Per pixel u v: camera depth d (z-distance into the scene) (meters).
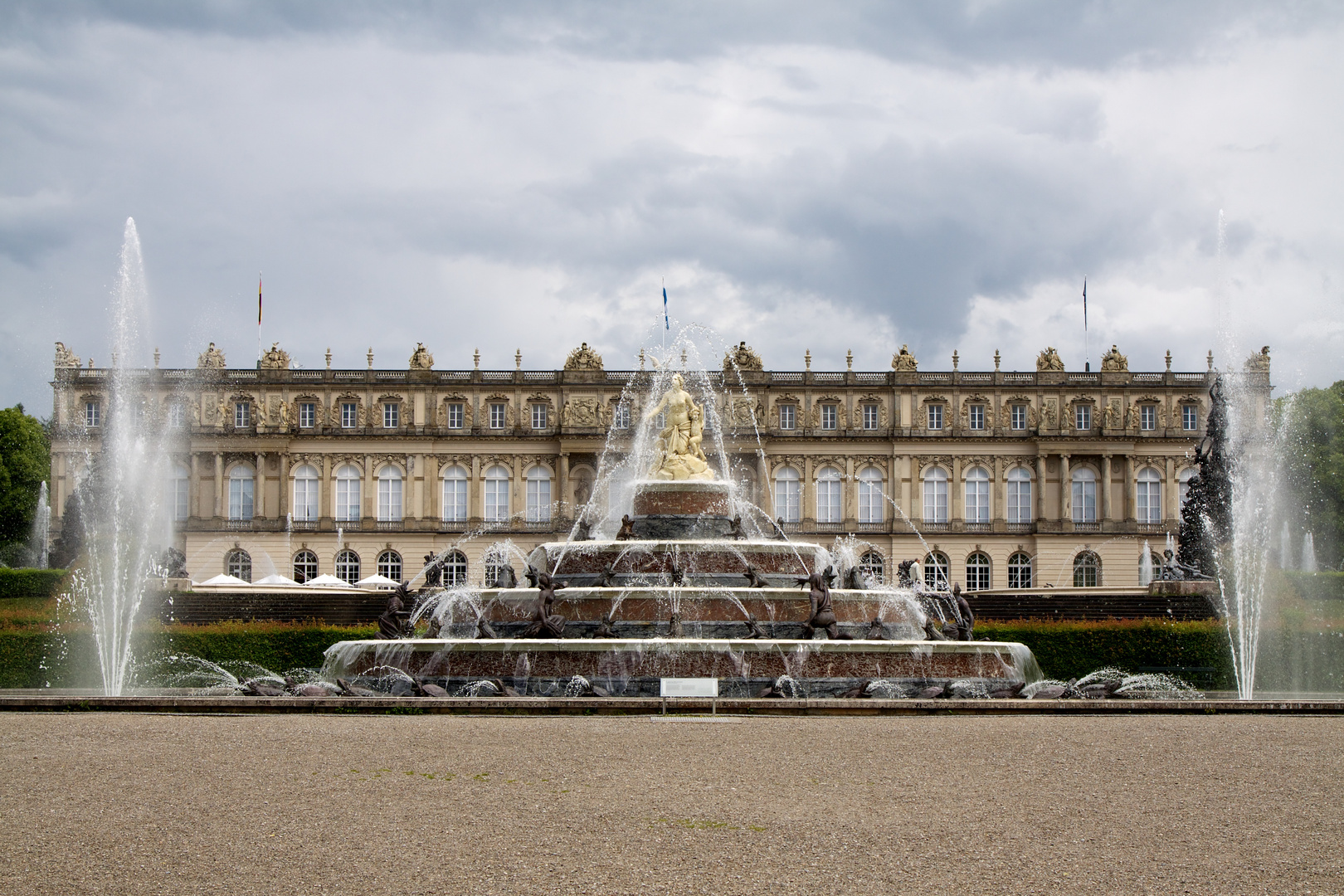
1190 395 111.62
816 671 34.22
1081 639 49.06
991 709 29.16
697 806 17.78
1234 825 16.78
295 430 110.94
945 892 13.68
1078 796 18.72
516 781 19.59
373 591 85.00
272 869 14.38
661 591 38.31
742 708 28.83
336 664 36.69
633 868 14.51
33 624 48.00
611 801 18.08
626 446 111.25
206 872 14.28
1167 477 111.25
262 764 21.02
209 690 38.16
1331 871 14.54
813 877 14.20
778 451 112.19
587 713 28.61
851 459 112.38
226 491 110.81
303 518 111.00
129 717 27.64
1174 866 14.73
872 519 112.25
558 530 110.50
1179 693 40.81
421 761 21.42
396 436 111.31
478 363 113.50
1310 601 66.56
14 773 20.08
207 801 17.91
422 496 111.44
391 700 28.56
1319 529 101.94
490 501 112.12
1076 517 111.75
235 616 64.81
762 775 20.27
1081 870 14.54
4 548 113.94
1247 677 48.00
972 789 19.19
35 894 13.47
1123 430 110.88
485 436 111.75
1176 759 22.17
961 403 112.31
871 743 23.84
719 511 47.25
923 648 34.91
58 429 108.88
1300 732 26.09
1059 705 29.38
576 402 111.81
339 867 14.48
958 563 111.06
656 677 33.81
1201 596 66.06
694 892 13.63
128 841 15.61
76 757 21.75
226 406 110.94
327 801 17.98
